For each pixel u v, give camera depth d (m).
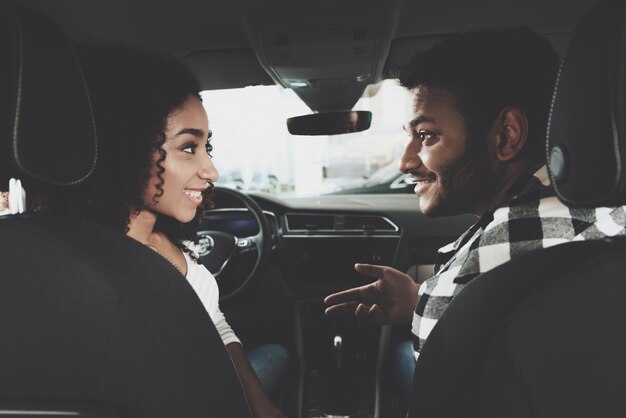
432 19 1.67
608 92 0.60
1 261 0.72
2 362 0.75
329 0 1.49
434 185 1.05
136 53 0.98
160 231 1.22
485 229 0.92
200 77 2.05
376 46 1.67
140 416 0.75
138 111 0.93
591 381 0.70
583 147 0.64
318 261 2.52
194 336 0.79
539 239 0.87
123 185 0.93
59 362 0.74
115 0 1.53
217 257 2.29
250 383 1.23
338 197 2.73
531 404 0.71
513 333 0.68
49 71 0.68
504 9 1.64
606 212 0.87
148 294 0.73
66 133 0.70
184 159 1.02
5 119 0.66
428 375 0.81
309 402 2.46
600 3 0.63
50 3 1.55
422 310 0.99
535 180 0.93
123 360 0.73
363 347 2.47
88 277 0.71
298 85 1.92
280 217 2.55
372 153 7.21
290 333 2.56
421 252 2.51
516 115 0.93
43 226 0.73
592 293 0.68
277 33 1.63
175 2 1.53
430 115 0.97
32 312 0.73
